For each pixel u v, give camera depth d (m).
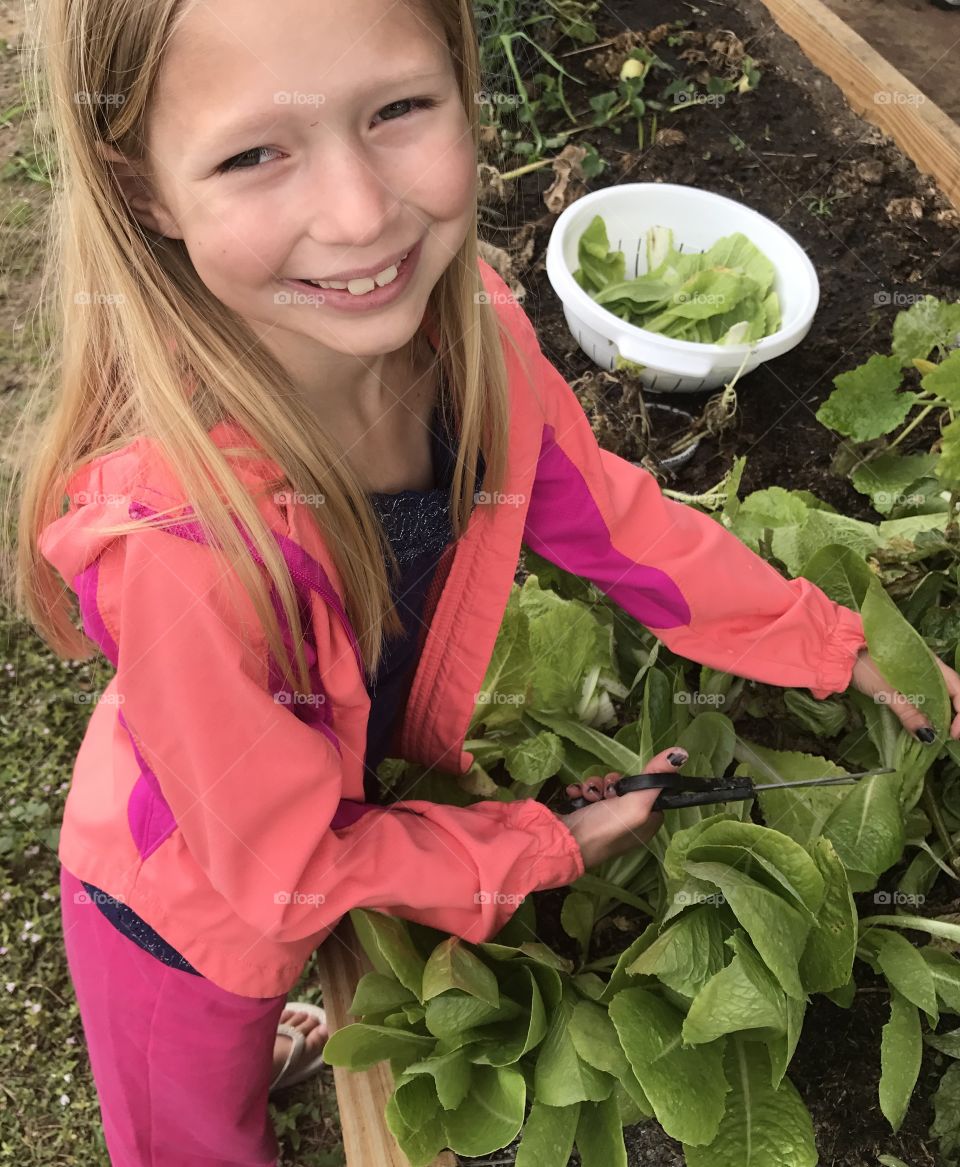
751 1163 1.12
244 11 0.70
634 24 2.33
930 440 1.79
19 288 2.08
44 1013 1.64
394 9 0.74
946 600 1.53
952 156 1.98
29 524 1.09
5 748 1.83
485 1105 1.16
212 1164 1.34
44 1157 1.55
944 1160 1.23
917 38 2.22
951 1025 1.31
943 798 1.40
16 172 2.21
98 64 0.77
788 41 2.25
